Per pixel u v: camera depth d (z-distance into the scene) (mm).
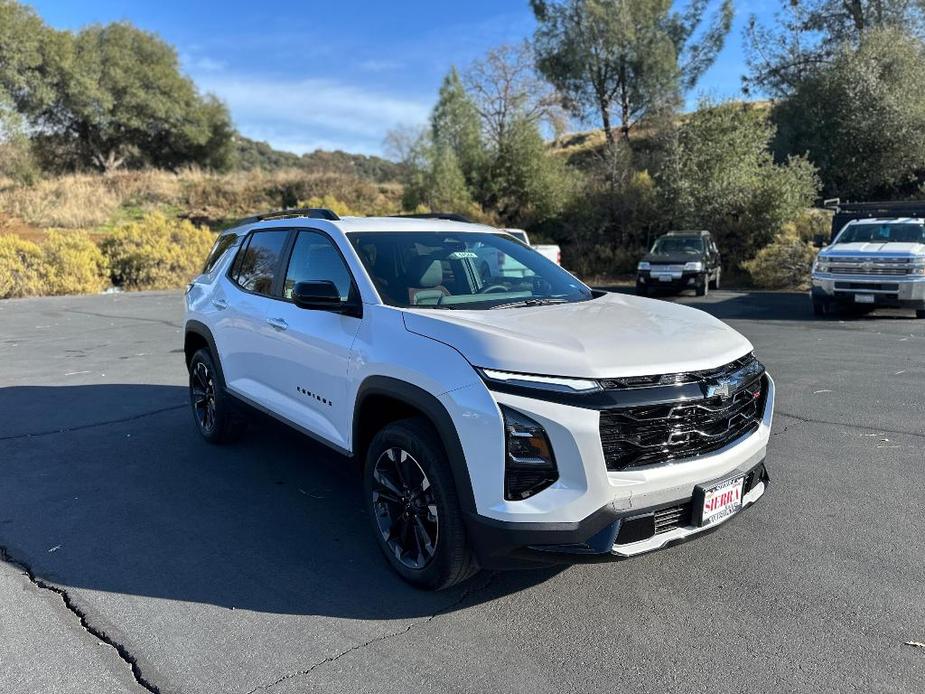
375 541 3896
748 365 3316
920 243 12375
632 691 2566
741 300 16312
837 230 15766
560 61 32531
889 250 11961
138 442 5734
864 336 10328
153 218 23359
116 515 4250
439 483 3051
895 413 6133
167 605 3203
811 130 27922
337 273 4016
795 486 4535
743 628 2967
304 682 2635
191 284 6062
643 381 2883
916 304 11664
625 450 2826
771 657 2756
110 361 9227
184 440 5789
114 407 6844
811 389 7035
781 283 19547
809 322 12016
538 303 3859
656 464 2900
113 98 39438
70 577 3475
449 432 2955
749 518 4070
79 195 29422
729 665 2711
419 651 2834
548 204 28484
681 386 2928
